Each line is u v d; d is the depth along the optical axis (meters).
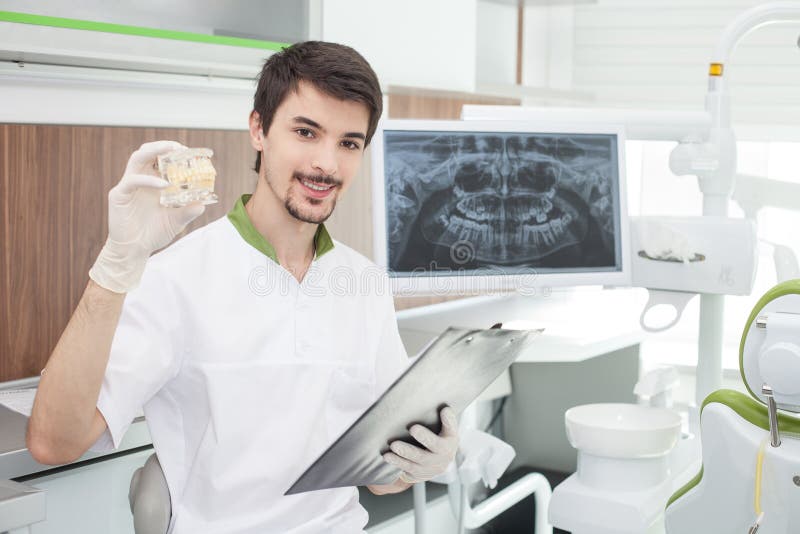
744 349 1.23
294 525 1.35
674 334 3.09
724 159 1.88
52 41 1.72
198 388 1.29
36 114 1.72
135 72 1.86
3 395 1.54
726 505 1.25
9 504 1.06
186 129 1.87
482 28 3.20
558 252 1.86
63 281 1.69
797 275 1.88
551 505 1.44
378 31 2.45
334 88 1.26
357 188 2.28
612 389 2.40
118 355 1.20
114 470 1.44
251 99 2.11
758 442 1.20
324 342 1.38
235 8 2.05
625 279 1.89
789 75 2.96
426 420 1.27
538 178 1.85
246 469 1.30
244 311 1.32
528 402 2.51
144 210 1.07
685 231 1.83
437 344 1.06
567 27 3.25
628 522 1.36
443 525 2.17
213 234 1.34
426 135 1.79
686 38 3.11
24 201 1.62
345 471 1.24
